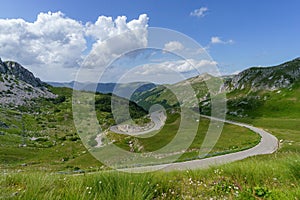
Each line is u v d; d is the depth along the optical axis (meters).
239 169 7.89
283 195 5.32
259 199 5.46
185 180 7.36
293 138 48.44
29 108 170.88
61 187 6.07
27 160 65.50
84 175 6.66
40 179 6.07
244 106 130.12
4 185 6.07
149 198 5.41
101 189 5.56
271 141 45.00
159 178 6.69
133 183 5.61
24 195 4.76
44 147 91.00
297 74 143.38
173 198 5.71
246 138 47.56
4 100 173.12
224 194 6.13
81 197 4.80
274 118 105.06
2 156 68.38
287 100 123.50
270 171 7.59
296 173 7.04
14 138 101.62
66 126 136.38
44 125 134.50
